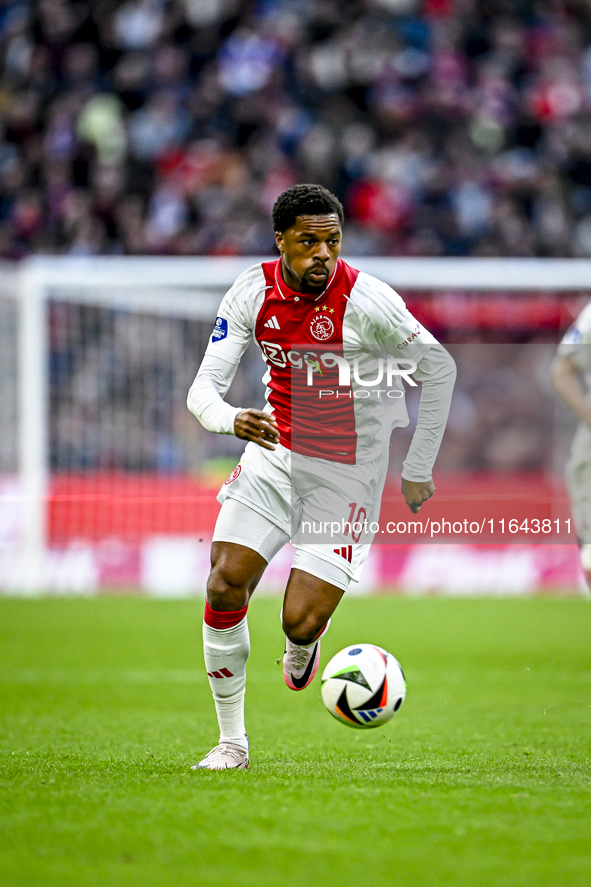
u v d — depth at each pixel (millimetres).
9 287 43344
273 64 65625
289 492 15320
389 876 10141
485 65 67250
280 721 21234
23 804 12695
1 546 42781
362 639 32719
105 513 43469
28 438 41844
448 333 44281
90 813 12281
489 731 19938
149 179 63000
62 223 61750
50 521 42906
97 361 44156
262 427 14523
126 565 43500
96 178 62750
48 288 43375
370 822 11953
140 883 9938
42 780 14180
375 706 15406
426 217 60812
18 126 65562
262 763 16219
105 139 64250
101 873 10211
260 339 15438
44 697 23984
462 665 28562
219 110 64938
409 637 33375
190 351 44938
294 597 15047
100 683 25953
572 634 34188
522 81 67250
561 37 68875
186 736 19234
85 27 67875
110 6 67875
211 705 23078
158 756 16938
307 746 18281
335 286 14906
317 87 65062
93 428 44188
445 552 43938
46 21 68188
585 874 10203
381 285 15148
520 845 11117
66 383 44031
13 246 62062
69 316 43969
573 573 43406
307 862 10547
